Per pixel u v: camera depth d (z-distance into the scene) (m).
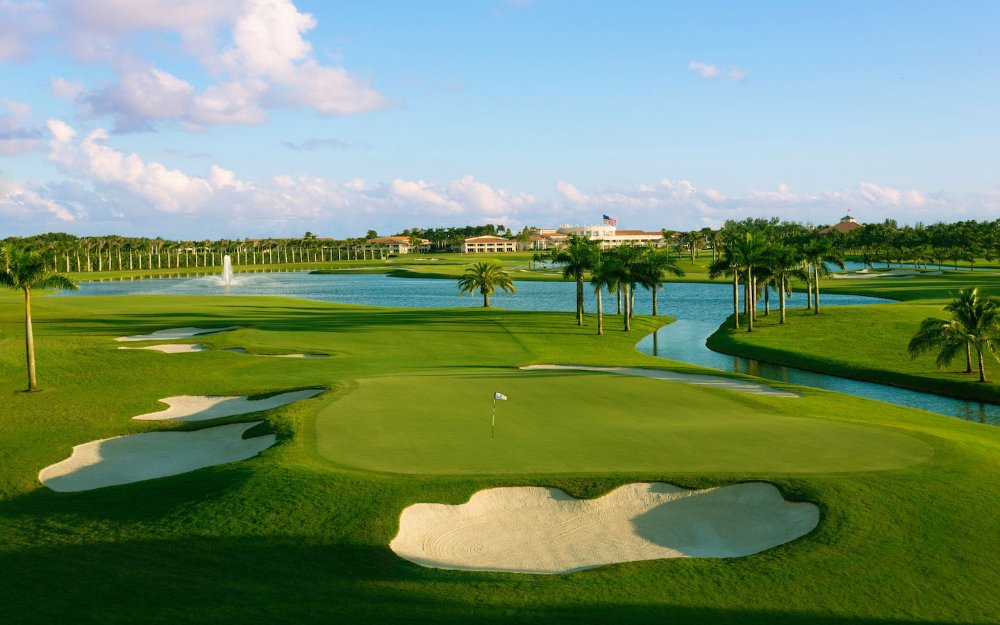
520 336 68.56
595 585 16.69
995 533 18.44
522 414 30.36
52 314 80.81
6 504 22.28
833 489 20.64
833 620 15.13
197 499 21.05
